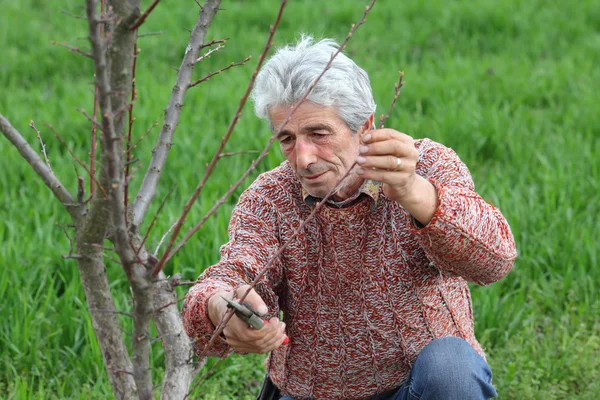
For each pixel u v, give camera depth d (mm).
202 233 5438
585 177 6496
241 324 2227
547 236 5457
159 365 4246
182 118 7820
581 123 7816
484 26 11609
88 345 4215
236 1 13320
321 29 11469
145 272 1872
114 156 1686
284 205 2654
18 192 6523
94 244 1841
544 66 9820
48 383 4102
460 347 2547
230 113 8086
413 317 2627
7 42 11289
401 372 2709
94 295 1953
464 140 7371
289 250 2627
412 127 7480
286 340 2311
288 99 2373
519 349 4172
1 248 5141
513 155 6957
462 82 9000
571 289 4852
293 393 2803
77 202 1912
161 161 2053
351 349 2684
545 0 12820
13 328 4293
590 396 3859
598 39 10992
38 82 9883
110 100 1731
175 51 10758
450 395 2488
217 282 2479
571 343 4223
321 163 2438
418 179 2246
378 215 2572
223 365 4215
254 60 10234
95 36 1566
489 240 2311
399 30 11328
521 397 3875
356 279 2615
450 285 2695
